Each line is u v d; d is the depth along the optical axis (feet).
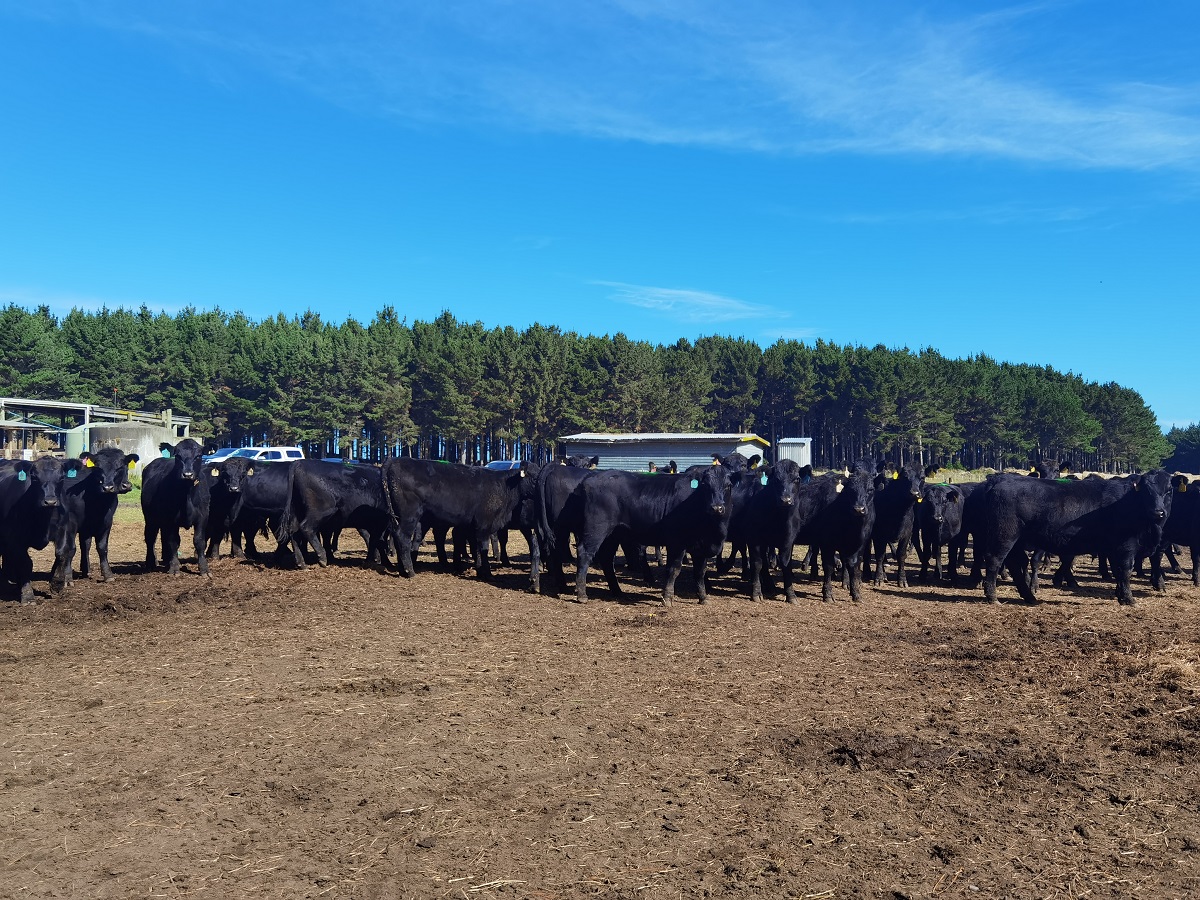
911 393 285.02
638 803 18.34
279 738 22.00
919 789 19.20
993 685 27.78
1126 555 44.16
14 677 27.68
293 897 14.38
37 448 191.83
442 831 16.89
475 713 24.39
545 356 257.55
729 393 310.24
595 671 29.45
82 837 16.40
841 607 43.32
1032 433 352.49
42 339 233.76
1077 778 19.84
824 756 21.20
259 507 54.19
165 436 167.43
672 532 43.06
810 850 16.28
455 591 45.93
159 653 31.09
